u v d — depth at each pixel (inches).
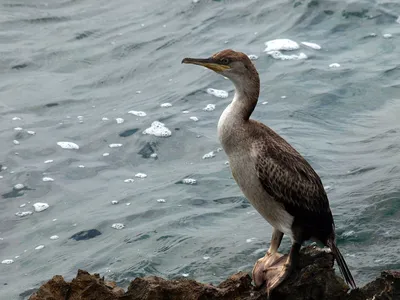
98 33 930.1
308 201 422.9
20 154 689.6
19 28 953.5
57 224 592.7
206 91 777.6
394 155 634.2
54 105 776.3
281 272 417.1
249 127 429.4
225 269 512.4
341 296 410.9
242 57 431.5
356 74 783.1
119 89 806.5
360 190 582.9
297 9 909.2
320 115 718.5
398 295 402.9
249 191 433.4
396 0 912.9
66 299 406.9
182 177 637.3
